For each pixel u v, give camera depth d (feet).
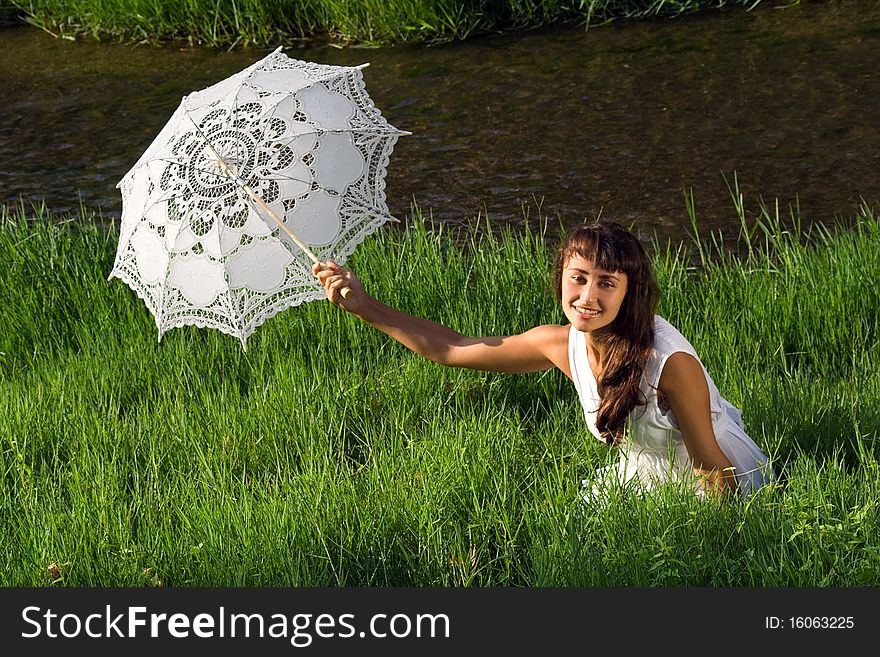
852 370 18.53
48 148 35.86
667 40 40.55
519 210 29.66
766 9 42.50
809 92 35.06
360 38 43.04
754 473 14.48
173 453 17.08
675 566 12.95
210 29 44.27
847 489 13.88
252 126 14.35
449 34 42.57
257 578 13.87
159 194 13.82
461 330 20.20
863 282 19.93
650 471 14.56
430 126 35.35
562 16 43.32
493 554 14.55
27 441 17.38
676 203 29.30
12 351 21.39
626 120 34.58
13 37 47.50
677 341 13.08
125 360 19.84
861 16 40.75
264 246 14.01
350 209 14.70
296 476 15.64
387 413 17.90
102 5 45.60
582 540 13.62
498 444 15.98
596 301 12.55
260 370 19.33
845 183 29.35
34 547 14.51
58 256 23.15
